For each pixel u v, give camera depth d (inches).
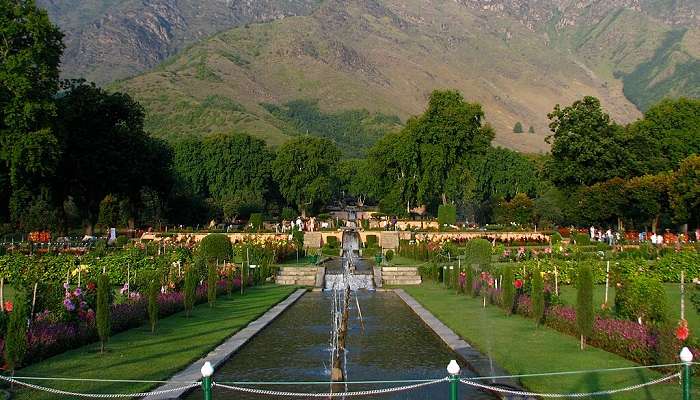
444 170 2908.5
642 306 710.5
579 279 722.2
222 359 679.7
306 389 594.2
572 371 604.4
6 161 1745.8
